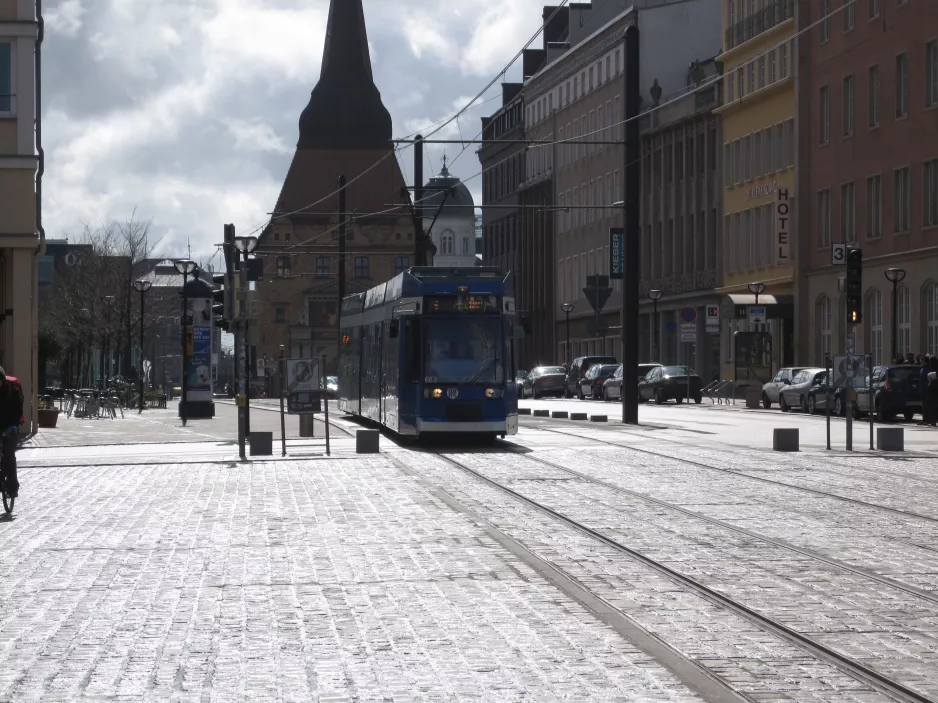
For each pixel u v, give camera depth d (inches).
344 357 2142.0
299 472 1104.8
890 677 373.1
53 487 988.6
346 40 6702.8
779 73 3144.7
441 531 705.0
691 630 441.4
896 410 2034.9
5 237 1672.0
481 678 372.2
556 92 4810.5
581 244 4547.2
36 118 1760.6
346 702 347.3
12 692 362.6
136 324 3944.4
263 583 539.5
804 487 943.7
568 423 1948.8
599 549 635.5
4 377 802.2
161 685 368.5
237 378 1401.3
